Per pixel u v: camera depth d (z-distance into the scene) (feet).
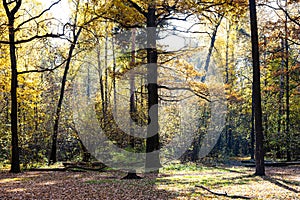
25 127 69.05
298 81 85.92
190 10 45.32
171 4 46.26
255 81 41.98
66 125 70.38
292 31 63.46
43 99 77.36
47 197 28.71
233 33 85.56
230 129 96.68
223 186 33.32
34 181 40.57
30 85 62.08
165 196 28.25
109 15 47.60
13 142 51.29
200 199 26.78
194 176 43.32
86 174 48.49
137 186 34.12
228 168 58.13
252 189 31.27
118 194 29.58
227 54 84.69
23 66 63.05
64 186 35.17
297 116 84.02
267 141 83.82
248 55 85.61
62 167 56.44
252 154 84.89
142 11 47.19
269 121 90.48
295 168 56.29
